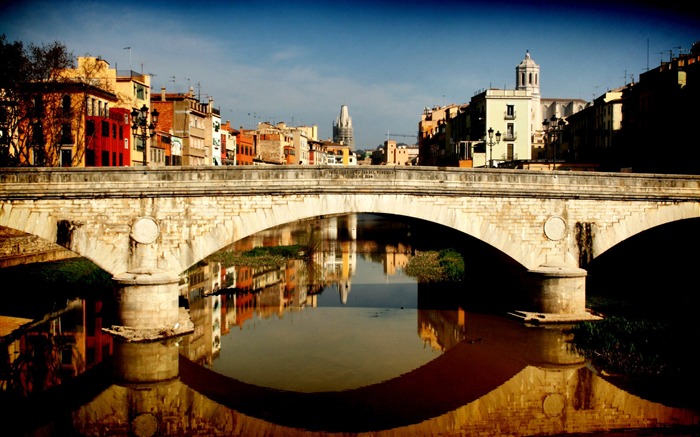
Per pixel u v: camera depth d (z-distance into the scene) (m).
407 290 46.84
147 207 31.84
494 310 39.03
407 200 34.00
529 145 84.31
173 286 31.61
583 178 35.84
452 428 23.03
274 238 84.62
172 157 78.06
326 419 23.31
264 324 36.09
